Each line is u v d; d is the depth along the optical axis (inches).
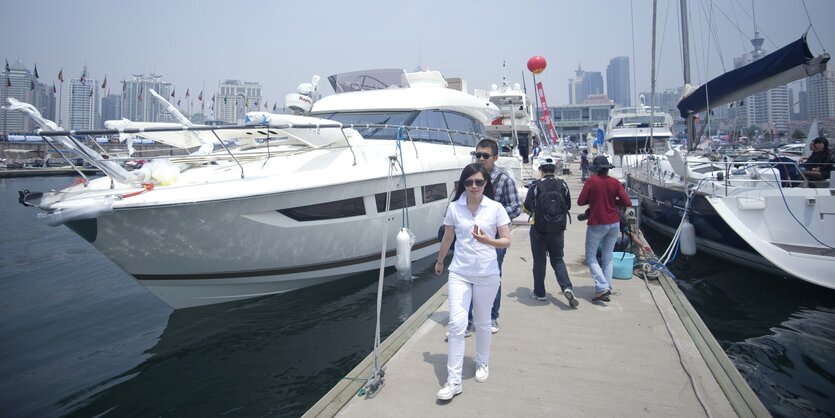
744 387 118.3
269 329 211.8
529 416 110.0
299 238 226.4
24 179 1402.6
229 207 198.7
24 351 196.2
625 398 117.6
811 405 143.4
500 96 816.9
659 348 147.7
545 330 163.9
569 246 309.9
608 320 173.0
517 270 250.1
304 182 218.1
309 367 178.7
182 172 227.9
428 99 331.3
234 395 160.2
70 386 167.5
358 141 271.1
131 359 188.2
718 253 295.4
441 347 150.1
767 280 267.9
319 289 254.8
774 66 281.4
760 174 295.4
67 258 398.6
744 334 200.8
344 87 394.0
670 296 196.5
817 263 229.8
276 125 220.2
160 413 150.4
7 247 454.3
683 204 321.4
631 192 486.6
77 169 214.8
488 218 122.2
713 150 386.3
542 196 181.8
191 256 203.8
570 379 128.1
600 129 828.6
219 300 228.7
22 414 149.0
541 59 646.5
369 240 259.9
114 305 258.5
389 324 216.5
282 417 147.4
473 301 127.3
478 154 157.8
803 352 181.5
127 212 181.9
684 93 397.1
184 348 195.8
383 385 125.3
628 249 253.4
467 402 116.6
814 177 293.6
